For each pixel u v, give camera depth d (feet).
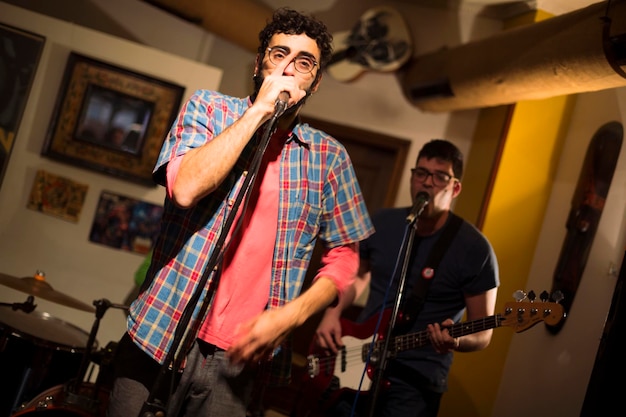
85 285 14.26
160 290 5.84
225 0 15.57
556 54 11.46
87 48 14.49
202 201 5.88
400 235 10.26
